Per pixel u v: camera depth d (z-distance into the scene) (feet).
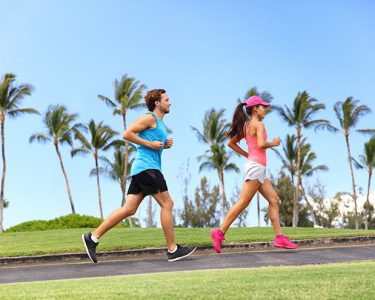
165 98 20.76
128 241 40.75
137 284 16.42
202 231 48.96
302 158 138.92
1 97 113.09
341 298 12.54
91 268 30.45
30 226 75.51
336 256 33.06
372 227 169.68
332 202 171.01
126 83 125.49
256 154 23.76
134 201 20.31
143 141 19.83
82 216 78.59
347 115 132.36
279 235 24.27
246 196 23.59
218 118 130.21
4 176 114.73
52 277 27.71
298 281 16.01
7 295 14.23
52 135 125.39
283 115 133.69
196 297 12.89
